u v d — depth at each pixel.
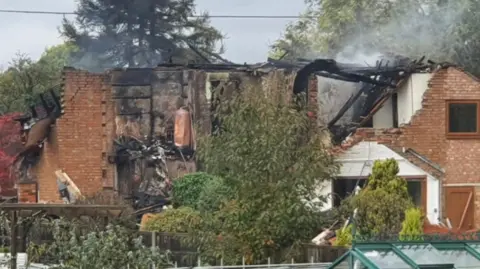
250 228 21.88
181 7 67.94
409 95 34.28
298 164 21.94
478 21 51.66
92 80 36.62
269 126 22.11
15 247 21.91
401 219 25.75
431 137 33.56
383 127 34.78
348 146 32.00
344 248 21.25
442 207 32.88
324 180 23.28
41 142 37.09
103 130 36.59
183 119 36.25
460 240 15.49
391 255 14.58
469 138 33.91
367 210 25.77
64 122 36.50
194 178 32.62
